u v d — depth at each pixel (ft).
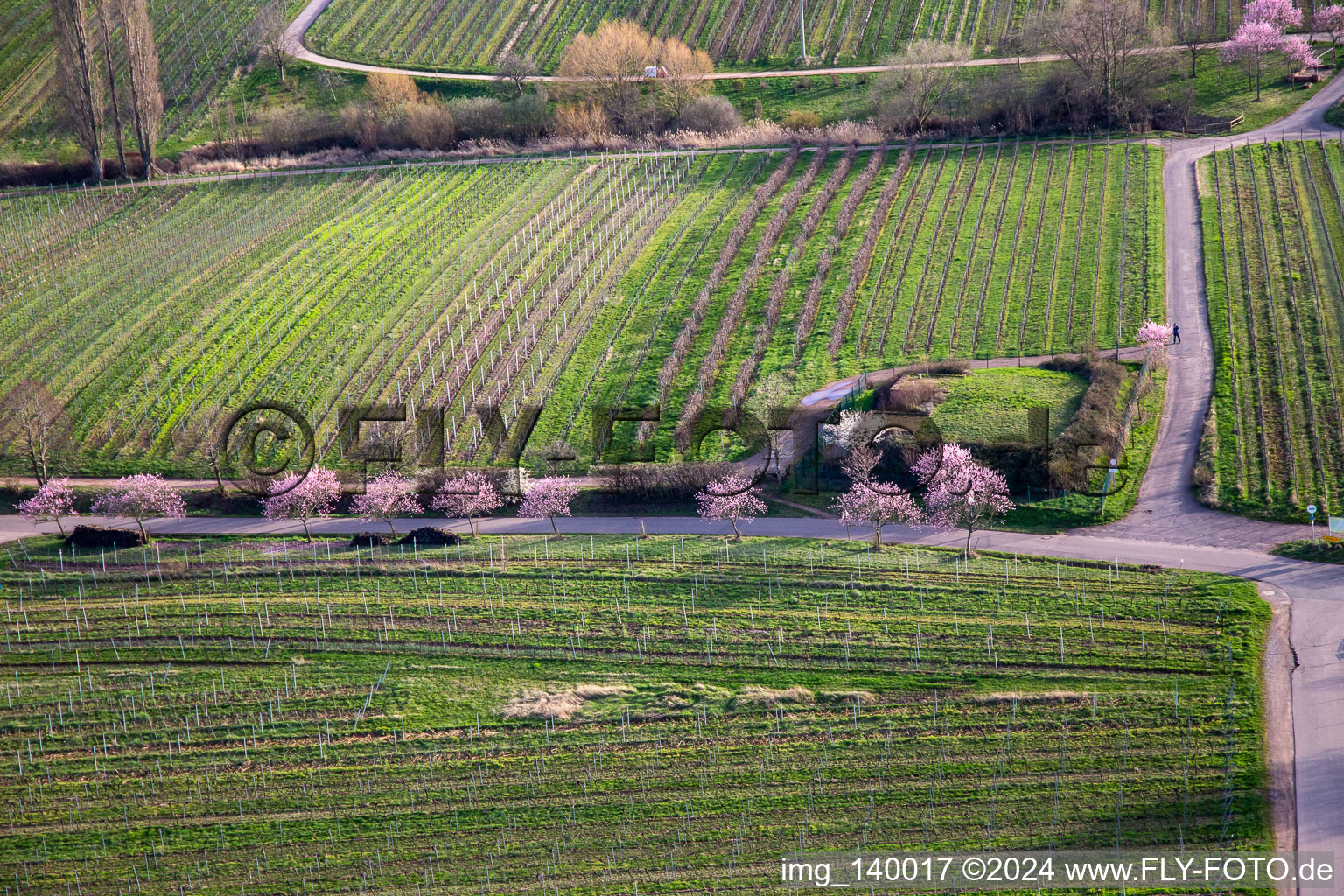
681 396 347.77
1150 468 299.58
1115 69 508.94
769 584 265.13
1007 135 509.76
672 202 478.18
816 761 213.87
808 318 383.45
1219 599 244.42
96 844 205.26
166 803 213.87
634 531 294.87
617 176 507.71
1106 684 225.35
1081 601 249.75
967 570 264.72
